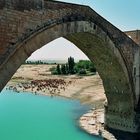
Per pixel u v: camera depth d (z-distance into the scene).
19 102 70.56
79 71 115.50
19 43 24.17
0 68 23.00
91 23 32.25
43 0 25.88
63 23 28.39
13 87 98.31
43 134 41.03
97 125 44.12
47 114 54.88
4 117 52.38
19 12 23.94
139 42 39.75
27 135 40.62
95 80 98.44
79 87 87.94
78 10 30.17
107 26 34.47
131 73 38.81
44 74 132.00
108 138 38.56
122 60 37.50
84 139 38.75
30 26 24.94
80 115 53.19
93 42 35.31
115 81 40.34
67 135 40.50
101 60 39.19
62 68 124.25
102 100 65.06
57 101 70.62
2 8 22.69
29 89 93.12
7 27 23.16
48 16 26.56
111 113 41.47
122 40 36.94
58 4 27.52
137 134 38.53
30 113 56.16
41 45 26.30
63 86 92.12
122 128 39.84
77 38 35.09
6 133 41.44
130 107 39.16
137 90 39.66
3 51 23.06
